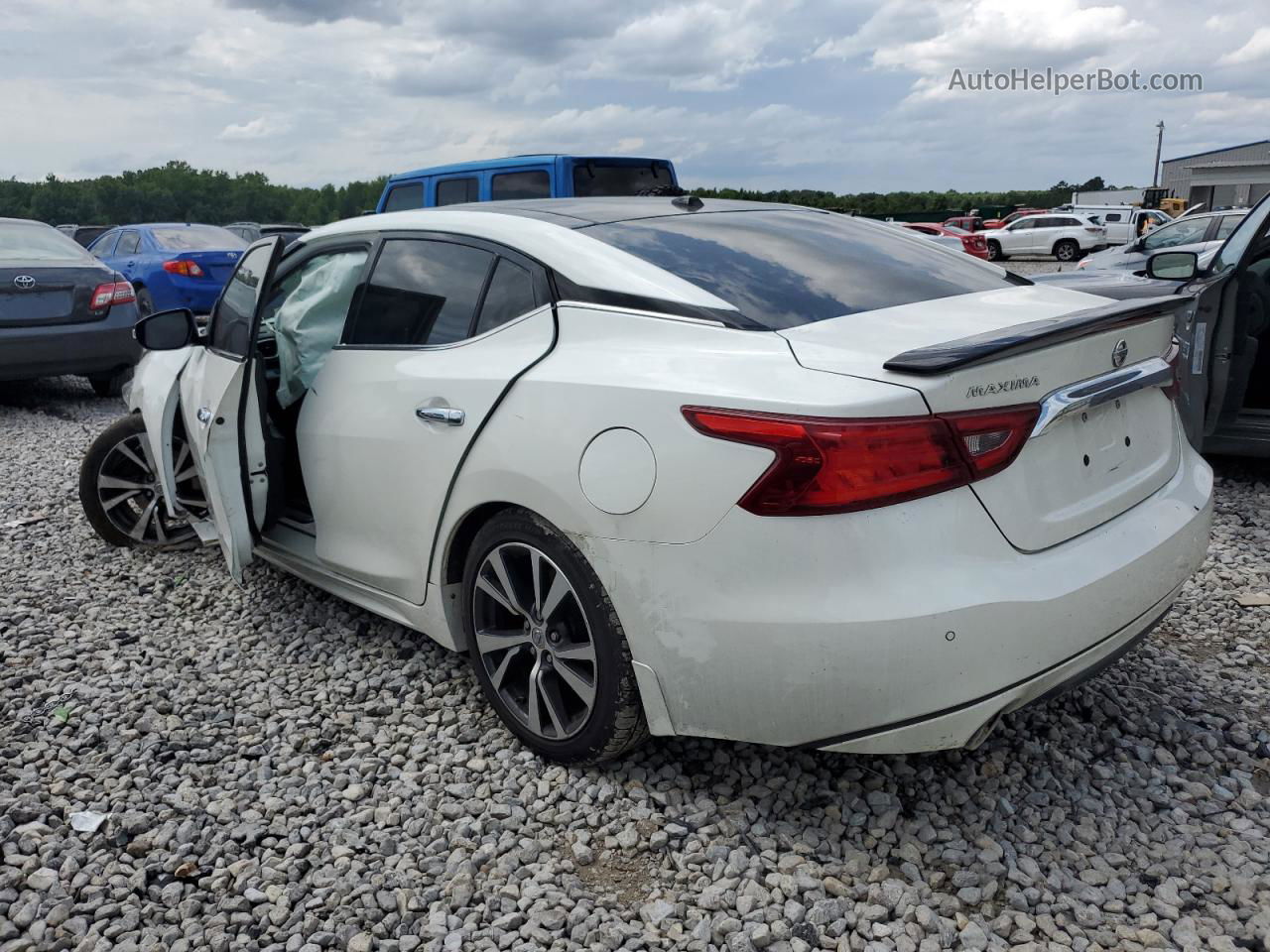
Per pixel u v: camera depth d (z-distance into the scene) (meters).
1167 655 3.54
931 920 2.25
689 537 2.34
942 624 2.16
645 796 2.76
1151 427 2.82
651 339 2.62
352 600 3.62
